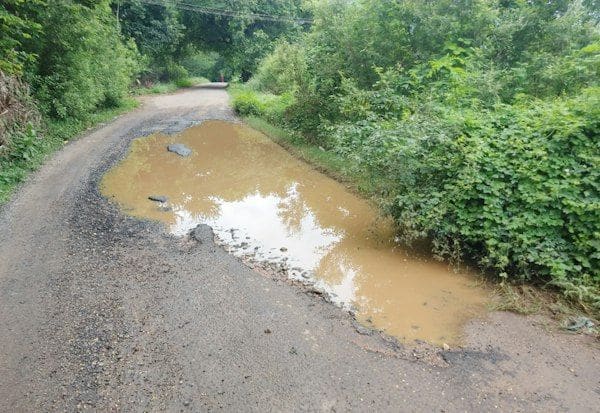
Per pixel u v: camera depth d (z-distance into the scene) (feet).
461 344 14.17
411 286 17.75
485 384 12.39
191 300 16.29
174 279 17.79
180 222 24.25
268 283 17.80
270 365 12.93
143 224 23.57
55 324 14.69
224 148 42.45
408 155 19.54
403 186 20.27
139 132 46.19
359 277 18.62
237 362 13.03
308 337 14.35
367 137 22.18
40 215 23.56
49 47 40.37
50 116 41.01
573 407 11.57
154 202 27.30
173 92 88.48
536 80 29.25
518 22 31.12
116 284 17.29
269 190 30.78
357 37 36.22
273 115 52.54
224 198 28.84
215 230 23.43
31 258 18.99
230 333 14.39
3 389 11.89
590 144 17.10
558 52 32.45
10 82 33.53
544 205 16.90
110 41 56.70
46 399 11.60
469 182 17.70
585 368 12.96
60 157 34.58
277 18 103.71
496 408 11.54
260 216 25.81
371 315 15.85
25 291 16.52
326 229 23.98
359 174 28.30
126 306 15.83
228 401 11.56
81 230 22.12
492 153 18.45
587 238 16.10
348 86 31.86
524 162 17.65
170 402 11.54
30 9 37.40
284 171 35.24
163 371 12.66
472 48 30.71
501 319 15.38
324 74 38.40
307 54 42.01
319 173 34.22
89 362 13.01
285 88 55.67
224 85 114.93
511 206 17.65
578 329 14.51
